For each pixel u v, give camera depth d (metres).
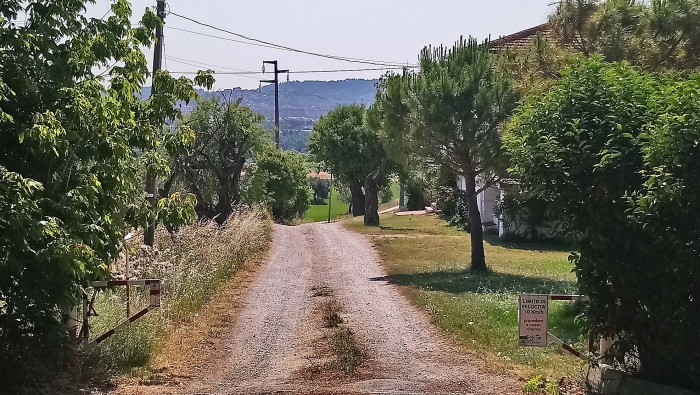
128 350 8.54
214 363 8.92
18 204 6.03
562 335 10.16
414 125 16.94
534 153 7.03
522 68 13.43
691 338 6.07
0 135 7.02
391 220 40.12
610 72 7.15
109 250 7.83
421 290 14.70
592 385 7.46
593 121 6.84
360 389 7.61
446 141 16.92
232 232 18.95
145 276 11.74
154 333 9.31
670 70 11.07
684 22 12.34
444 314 11.88
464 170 17.62
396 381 7.96
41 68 7.26
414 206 49.69
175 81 8.96
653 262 6.28
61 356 7.40
